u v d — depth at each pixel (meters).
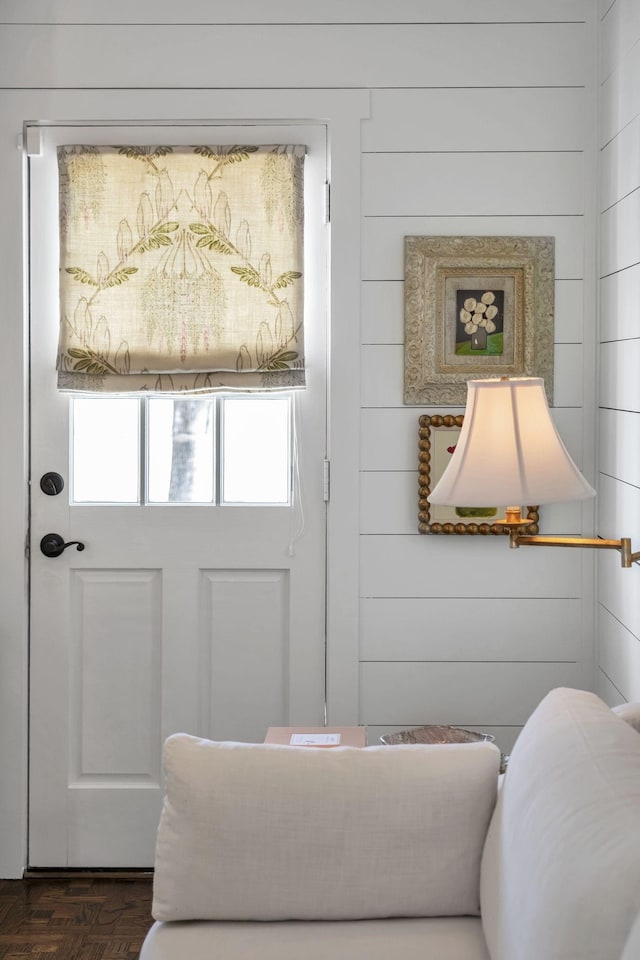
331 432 3.10
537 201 3.09
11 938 2.77
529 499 2.25
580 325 3.10
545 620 3.14
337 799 1.90
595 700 1.92
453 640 3.14
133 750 3.18
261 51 3.07
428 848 1.91
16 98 3.07
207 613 3.16
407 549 3.13
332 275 3.08
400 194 3.09
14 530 3.11
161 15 3.06
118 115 3.07
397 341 3.10
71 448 3.15
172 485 3.17
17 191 3.08
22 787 3.14
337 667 3.14
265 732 3.17
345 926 1.90
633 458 2.69
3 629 3.12
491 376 3.09
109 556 3.15
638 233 2.63
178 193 3.08
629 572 2.74
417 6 3.07
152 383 3.10
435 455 3.08
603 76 3.01
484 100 3.08
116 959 2.67
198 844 1.88
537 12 3.07
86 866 3.18
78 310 3.09
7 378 3.09
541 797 1.66
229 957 1.79
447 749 1.99
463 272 3.08
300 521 3.14
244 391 3.10
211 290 3.09
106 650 3.16
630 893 1.35
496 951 1.69
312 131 3.09
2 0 3.05
